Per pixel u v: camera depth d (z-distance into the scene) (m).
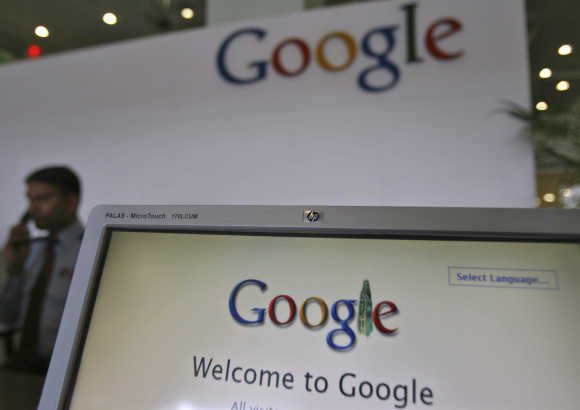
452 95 1.75
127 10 2.01
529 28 1.67
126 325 0.44
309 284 0.44
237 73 2.07
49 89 2.36
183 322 0.44
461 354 0.39
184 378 0.42
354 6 1.94
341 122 1.88
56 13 2.01
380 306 0.42
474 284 0.41
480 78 1.72
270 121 1.98
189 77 2.14
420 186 1.73
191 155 2.07
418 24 1.84
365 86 1.86
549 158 1.49
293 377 0.40
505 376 0.38
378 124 1.82
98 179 2.19
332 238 0.45
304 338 0.42
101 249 0.48
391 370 0.39
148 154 2.14
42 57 2.40
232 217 0.47
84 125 2.26
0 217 2.25
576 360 0.38
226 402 0.40
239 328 0.43
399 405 0.38
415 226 0.43
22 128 2.36
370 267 0.43
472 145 1.69
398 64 1.84
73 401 0.41
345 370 0.40
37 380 1.42
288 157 1.93
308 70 1.96
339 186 1.83
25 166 2.30
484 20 1.75
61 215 2.17
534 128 1.51
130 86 2.22
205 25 2.29
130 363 0.43
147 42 2.23
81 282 0.46
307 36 1.99
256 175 1.96
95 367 0.43
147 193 2.10
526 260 0.41
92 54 2.31
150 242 0.48
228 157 2.02
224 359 0.42
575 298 0.40
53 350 0.43
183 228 0.48
